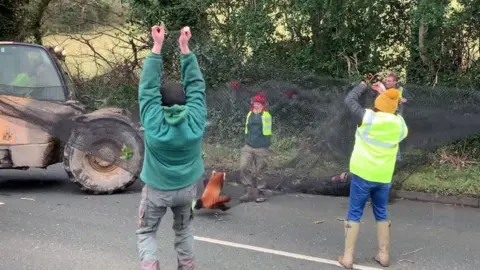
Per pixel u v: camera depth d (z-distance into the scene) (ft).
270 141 22.03
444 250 17.93
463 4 29.63
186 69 13.28
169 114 12.20
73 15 41.52
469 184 24.72
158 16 36.01
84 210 21.80
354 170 16.19
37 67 24.49
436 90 21.34
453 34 30.81
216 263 16.30
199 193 20.89
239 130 22.66
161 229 19.42
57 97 24.49
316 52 32.78
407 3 31.86
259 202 22.98
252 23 33.22
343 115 21.43
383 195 16.44
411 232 19.88
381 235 16.53
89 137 23.81
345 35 32.07
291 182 22.27
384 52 32.94
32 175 29.25
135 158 24.12
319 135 21.86
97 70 35.60
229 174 21.61
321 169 21.95
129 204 22.82
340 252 17.53
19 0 43.45
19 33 44.19
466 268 16.33
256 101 21.86
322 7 31.24
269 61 32.12
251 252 17.33
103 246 17.47
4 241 17.87
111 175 24.50
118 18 40.04
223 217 21.12
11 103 23.38
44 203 22.90
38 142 23.75
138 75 36.06
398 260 16.98
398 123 16.05
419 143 20.95
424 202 24.36
